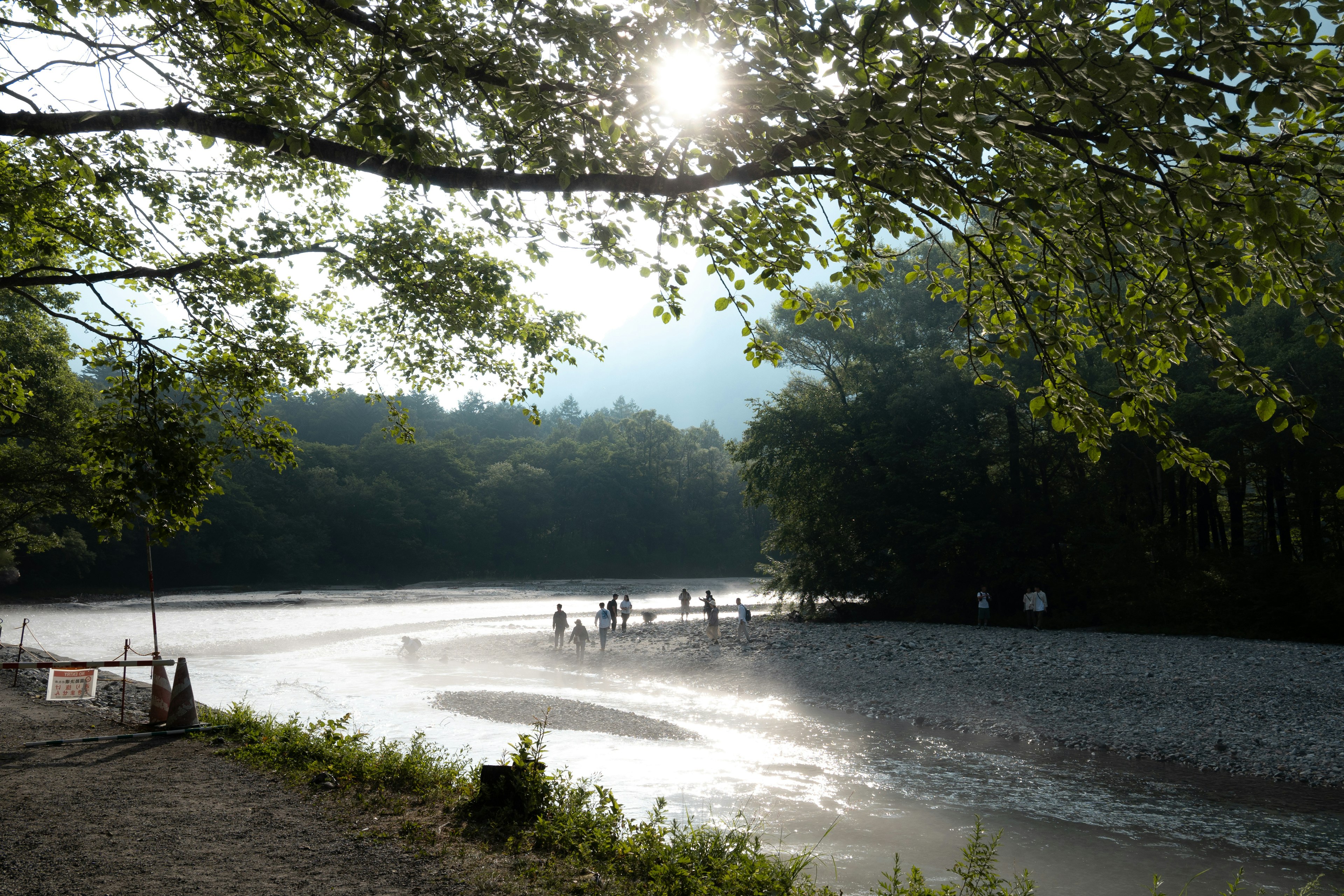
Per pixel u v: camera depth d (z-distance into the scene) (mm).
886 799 11055
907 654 24328
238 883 5188
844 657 24281
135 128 5484
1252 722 15266
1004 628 32719
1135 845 9344
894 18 3910
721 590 84062
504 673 23875
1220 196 3998
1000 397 36781
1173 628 29719
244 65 7184
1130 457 34312
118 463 7523
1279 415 27562
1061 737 14953
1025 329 5336
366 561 100312
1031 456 37531
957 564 37438
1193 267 4555
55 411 29219
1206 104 3711
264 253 9805
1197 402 29078
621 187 5367
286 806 7020
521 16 5191
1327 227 4578
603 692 20406
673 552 124875
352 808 7066
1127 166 4488
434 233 10812
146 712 11336
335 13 5121
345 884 5262
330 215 11141
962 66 3715
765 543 41375
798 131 4922
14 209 8156
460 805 7117
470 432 150500
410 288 10594
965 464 36906
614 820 6863
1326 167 4180
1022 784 12000
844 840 9227
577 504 120250
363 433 134625
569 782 7926
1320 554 31406
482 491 117312
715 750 13898
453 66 5105
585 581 105438
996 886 5965
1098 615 33344
